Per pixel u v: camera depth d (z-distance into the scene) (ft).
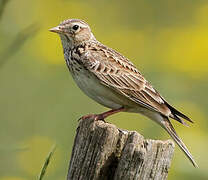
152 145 26.58
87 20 61.82
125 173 26.43
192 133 48.26
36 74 54.65
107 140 27.14
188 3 63.67
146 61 59.72
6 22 47.09
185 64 58.49
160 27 62.59
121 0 63.10
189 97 55.88
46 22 59.26
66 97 53.01
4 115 52.08
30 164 45.62
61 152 47.44
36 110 52.54
